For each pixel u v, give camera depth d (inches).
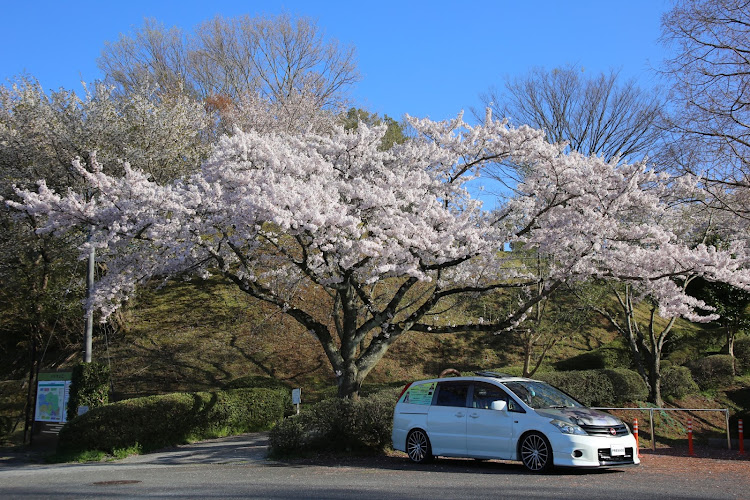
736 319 866.1
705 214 690.2
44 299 709.9
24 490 311.3
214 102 1344.7
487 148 533.6
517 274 558.6
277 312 898.1
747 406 773.9
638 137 1067.9
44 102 793.6
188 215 471.5
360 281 556.1
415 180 500.7
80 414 528.4
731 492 281.7
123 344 881.5
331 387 733.9
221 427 612.1
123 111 847.7
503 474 347.6
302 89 1347.2
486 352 917.2
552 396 394.6
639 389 724.7
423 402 417.1
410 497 264.4
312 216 436.5
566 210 496.4
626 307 764.6
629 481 315.3
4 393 799.7
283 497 269.0
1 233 738.2
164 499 270.2
